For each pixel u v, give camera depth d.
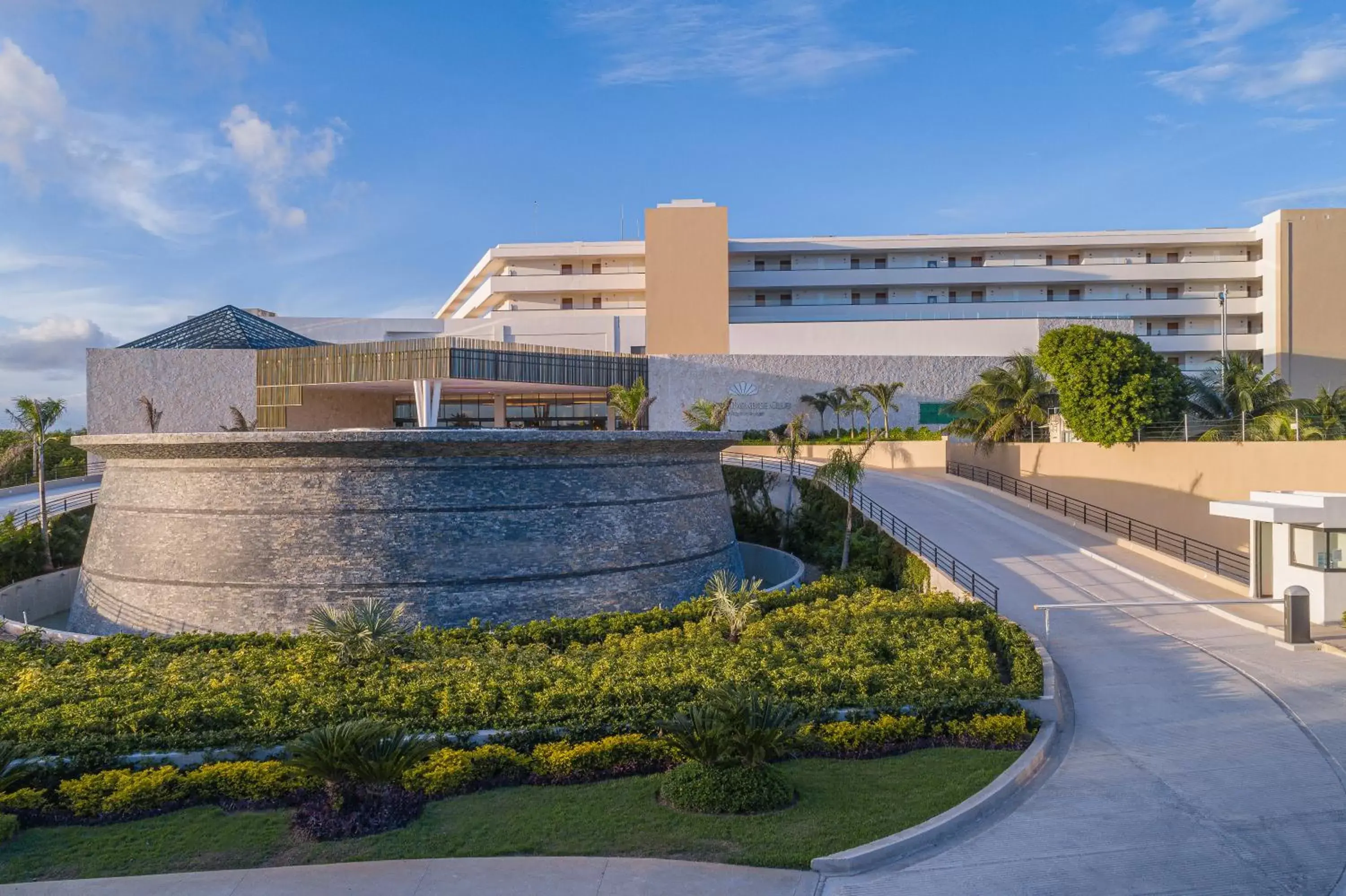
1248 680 18.83
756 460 46.62
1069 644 21.70
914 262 76.06
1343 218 71.62
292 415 52.88
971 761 14.38
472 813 12.65
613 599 26.45
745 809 12.41
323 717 15.58
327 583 23.97
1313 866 11.07
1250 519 24.62
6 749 13.01
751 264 76.31
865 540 33.53
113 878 10.88
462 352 49.28
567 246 73.69
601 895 10.25
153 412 48.22
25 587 32.22
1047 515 36.44
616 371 57.12
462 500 24.72
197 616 24.53
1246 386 44.62
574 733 14.65
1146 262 75.25
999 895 10.35
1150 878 10.77
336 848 11.56
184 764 14.15
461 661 18.97
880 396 52.06
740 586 31.98
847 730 14.88
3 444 52.50
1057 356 44.16
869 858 11.13
